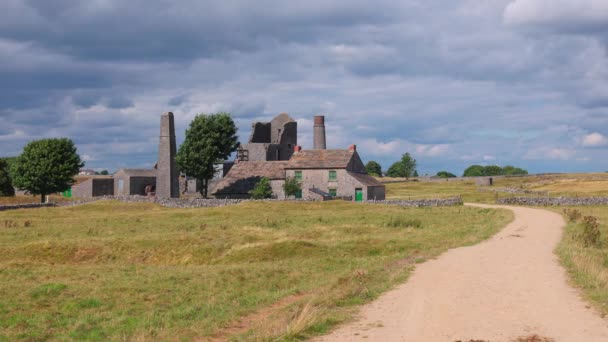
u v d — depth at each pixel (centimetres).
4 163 10794
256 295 2370
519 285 2033
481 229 4566
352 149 9425
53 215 7000
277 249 3609
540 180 16175
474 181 16962
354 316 1650
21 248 3834
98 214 7138
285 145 11781
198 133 9900
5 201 9544
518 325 1462
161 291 2480
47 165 9581
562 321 1498
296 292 2350
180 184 12350
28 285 2602
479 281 2141
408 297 1889
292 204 7469
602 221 4997
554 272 2319
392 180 18762
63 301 2303
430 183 16888
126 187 11575
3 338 1778
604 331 1393
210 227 5125
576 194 10138
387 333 1433
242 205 7619
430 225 5112
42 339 1786
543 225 4759
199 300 2320
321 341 1389
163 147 10100
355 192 8806
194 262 3566
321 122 12425
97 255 3734
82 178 12400
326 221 5525
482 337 1358
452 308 1684
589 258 2620
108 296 2386
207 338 1664
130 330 1816
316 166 9031
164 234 4369
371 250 3581
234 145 10188
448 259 2828
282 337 1427
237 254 3597
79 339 1747
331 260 3281
